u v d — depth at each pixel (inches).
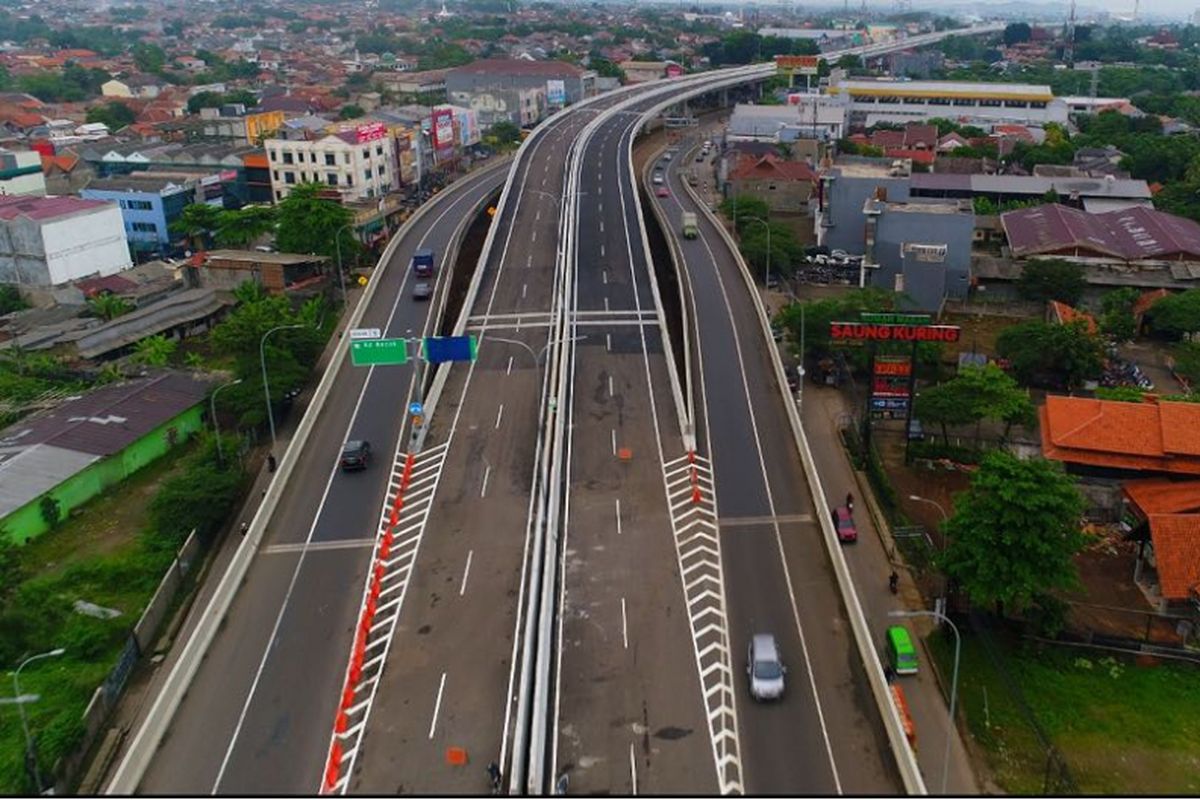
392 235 5728.3
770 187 6279.5
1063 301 4498.0
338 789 1750.7
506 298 4200.3
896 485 3043.8
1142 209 5413.4
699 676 2036.2
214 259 4997.5
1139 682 2165.4
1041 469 2283.5
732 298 4298.7
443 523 2618.1
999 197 6176.2
